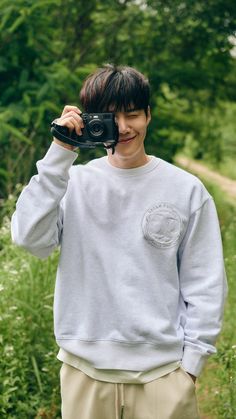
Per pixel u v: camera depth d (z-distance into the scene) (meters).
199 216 3.07
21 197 2.99
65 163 2.96
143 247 3.01
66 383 3.12
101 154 9.95
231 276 6.43
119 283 2.99
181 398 3.00
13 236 3.04
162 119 11.70
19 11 8.60
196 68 11.45
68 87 9.10
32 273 5.13
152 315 2.98
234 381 4.54
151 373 3.00
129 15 11.06
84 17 11.20
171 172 3.10
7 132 8.27
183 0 10.82
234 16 10.95
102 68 3.09
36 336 4.95
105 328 3.01
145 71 11.19
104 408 3.07
